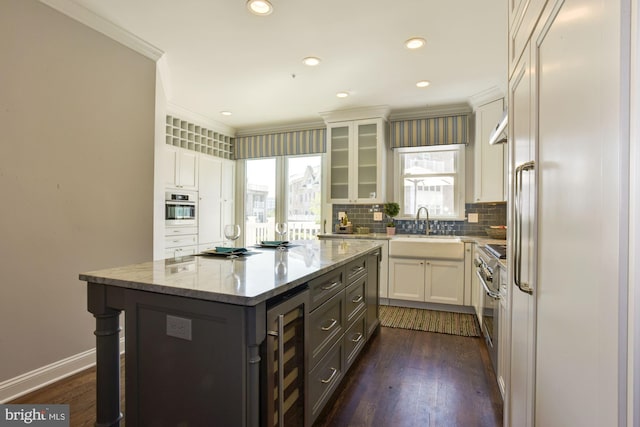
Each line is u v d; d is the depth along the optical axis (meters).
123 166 2.61
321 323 1.81
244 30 2.55
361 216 4.91
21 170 2.01
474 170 4.14
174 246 4.43
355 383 2.25
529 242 1.17
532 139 1.12
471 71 3.26
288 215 5.49
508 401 1.53
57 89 2.18
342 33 2.60
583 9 0.71
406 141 4.49
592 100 0.67
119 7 2.26
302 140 5.18
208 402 1.27
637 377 0.52
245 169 5.74
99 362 1.50
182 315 1.31
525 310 1.23
